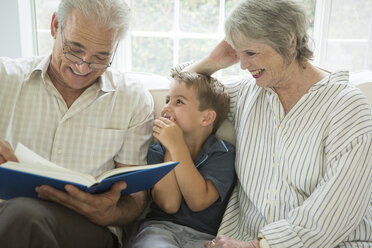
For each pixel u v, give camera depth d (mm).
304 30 1198
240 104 1447
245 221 1392
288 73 1259
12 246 974
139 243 1258
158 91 1588
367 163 1141
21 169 941
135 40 2314
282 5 1148
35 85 1356
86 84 1326
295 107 1257
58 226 1050
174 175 1384
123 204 1298
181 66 1616
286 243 1133
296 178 1248
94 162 1371
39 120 1341
